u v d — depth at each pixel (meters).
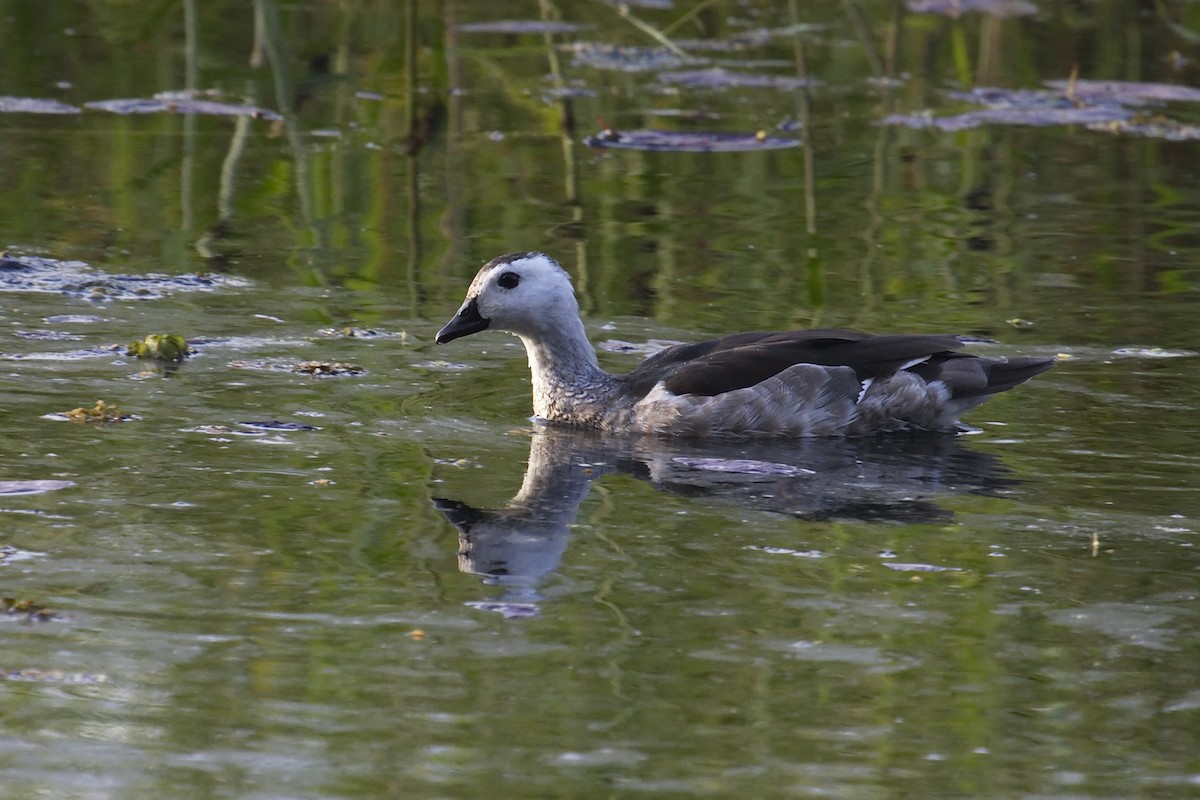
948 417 13.60
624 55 28.14
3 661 8.67
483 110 24.92
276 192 20.52
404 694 8.45
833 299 16.83
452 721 8.17
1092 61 28.38
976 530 10.99
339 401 13.70
